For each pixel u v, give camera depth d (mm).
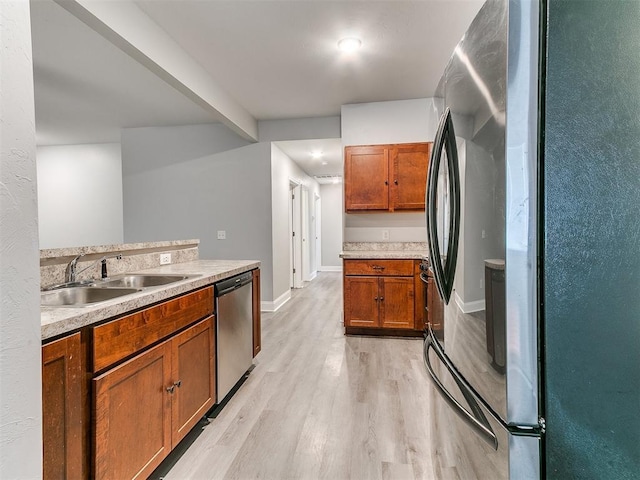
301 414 2029
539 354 742
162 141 4609
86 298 1670
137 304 1346
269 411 2064
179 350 1646
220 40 2492
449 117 1146
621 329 736
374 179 3615
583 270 740
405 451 1688
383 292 3391
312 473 1548
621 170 737
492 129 800
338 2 2096
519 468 742
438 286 1206
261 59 2781
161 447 1492
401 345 3203
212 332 1979
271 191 4457
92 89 3350
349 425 1911
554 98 733
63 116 4152
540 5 728
